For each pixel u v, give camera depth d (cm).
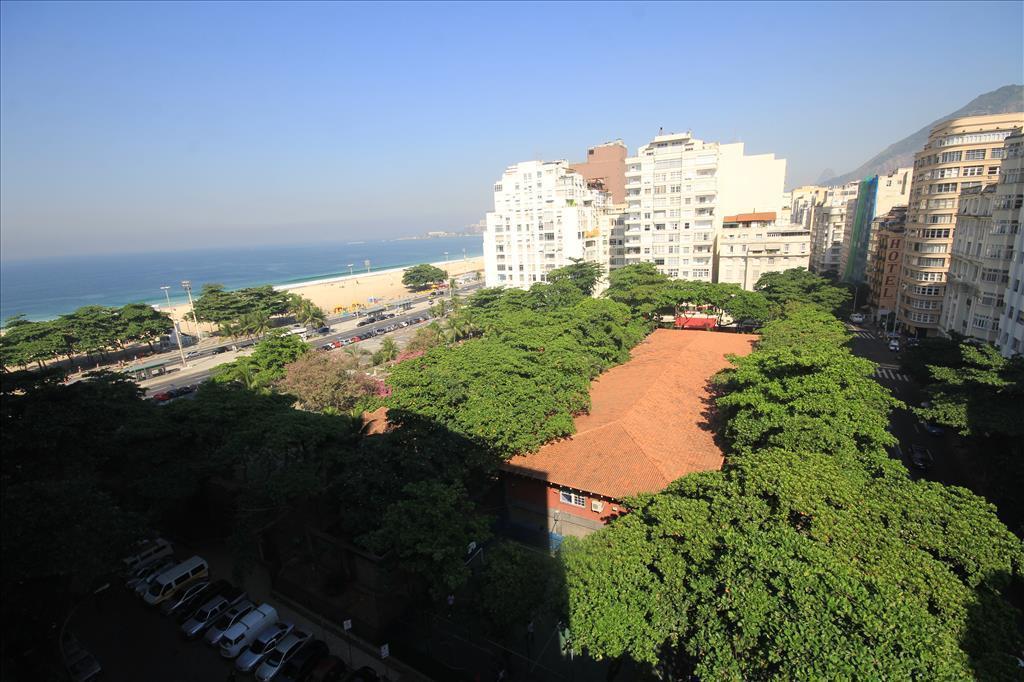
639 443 3688
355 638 2864
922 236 8669
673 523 2266
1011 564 2000
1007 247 5838
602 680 2492
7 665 2173
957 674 1495
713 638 1783
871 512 2183
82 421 2841
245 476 3581
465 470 3167
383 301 17250
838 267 13838
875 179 11344
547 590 2155
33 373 2848
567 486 3469
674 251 10356
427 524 2484
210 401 3909
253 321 10794
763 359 3488
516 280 12044
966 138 7994
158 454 3375
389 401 3709
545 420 3819
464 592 3041
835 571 1830
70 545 2045
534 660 2634
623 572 2111
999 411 3447
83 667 2600
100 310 10256
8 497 2070
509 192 12300
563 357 4444
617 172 17412
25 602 2105
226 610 3008
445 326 9088
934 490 2330
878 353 8281
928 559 1942
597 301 6538
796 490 2259
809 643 1606
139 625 3025
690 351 5725
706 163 9694
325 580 3200
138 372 8794
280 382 5328
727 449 3712
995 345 5659
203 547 3812
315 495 3219
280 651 2673
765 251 9700
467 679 2516
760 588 1823
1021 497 3222
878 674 1512
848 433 2794
